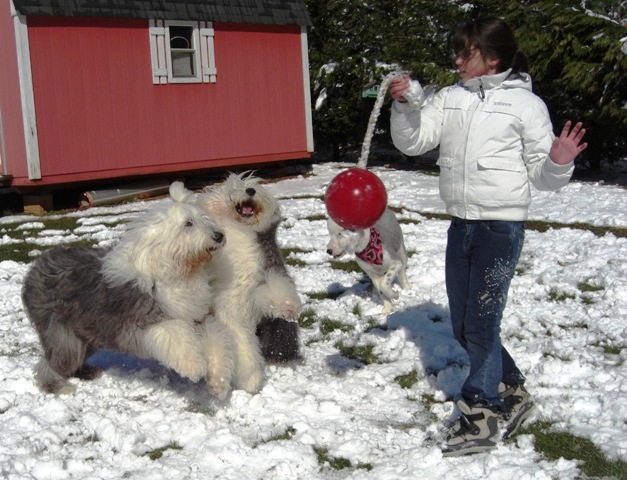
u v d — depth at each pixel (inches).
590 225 370.3
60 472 148.0
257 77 628.7
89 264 179.3
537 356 201.5
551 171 140.1
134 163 562.3
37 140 510.9
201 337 169.5
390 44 696.4
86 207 535.8
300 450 153.5
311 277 296.4
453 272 155.4
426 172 625.3
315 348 221.0
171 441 163.0
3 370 205.0
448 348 210.7
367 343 223.9
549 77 587.2
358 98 705.0
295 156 660.1
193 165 596.4
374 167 693.3
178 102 582.9
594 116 553.3
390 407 178.7
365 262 244.7
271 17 626.8
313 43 737.6
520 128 146.7
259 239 185.6
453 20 686.5
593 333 221.9
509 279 149.6
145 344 165.5
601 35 525.7
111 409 177.2
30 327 245.1
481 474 143.4
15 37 500.7
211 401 180.9
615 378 184.7
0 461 150.7
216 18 591.8
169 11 566.6
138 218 170.7
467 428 152.8
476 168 148.6
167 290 165.2
